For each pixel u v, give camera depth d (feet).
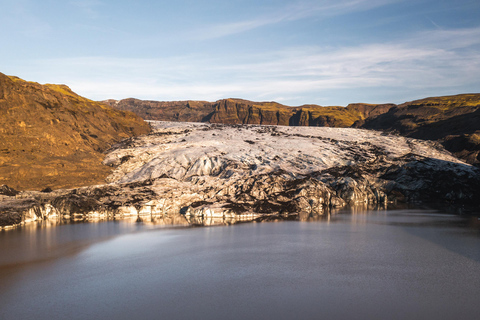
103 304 135.64
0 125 424.87
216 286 152.66
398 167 465.06
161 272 170.19
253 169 455.63
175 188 397.60
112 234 252.83
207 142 575.79
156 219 323.98
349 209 382.83
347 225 286.87
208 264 182.29
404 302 136.26
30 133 448.24
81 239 236.22
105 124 647.15
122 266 178.81
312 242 228.02
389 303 135.64
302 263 183.42
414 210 371.76
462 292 145.07
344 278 161.27
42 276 164.35
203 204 356.38
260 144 578.25
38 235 249.14
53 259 189.98
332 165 488.02
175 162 480.64
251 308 132.05
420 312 128.47
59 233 256.11
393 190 446.19
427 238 236.22
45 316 126.52
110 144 589.73
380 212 359.66
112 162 492.13
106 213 336.29
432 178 448.24
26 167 384.47
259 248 213.25
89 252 204.13
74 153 479.41
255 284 154.71
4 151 395.75
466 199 419.33
